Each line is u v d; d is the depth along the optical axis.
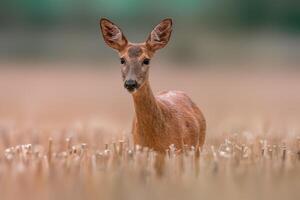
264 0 70.44
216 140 14.69
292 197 8.46
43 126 18.58
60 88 35.81
